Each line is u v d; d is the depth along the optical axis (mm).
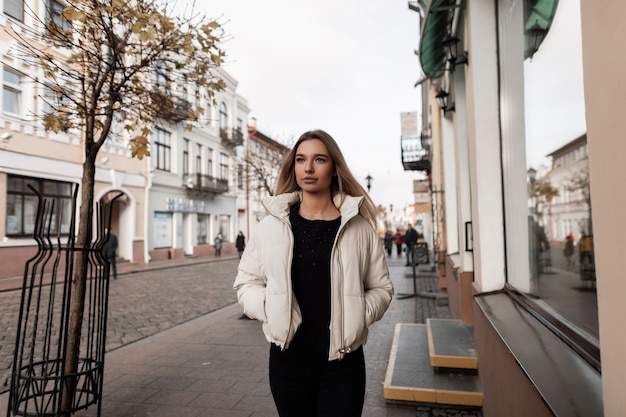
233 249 33312
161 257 23781
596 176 1129
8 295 10195
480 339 3438
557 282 2859
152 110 3480
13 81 14117
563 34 2617
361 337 1733
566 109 2691
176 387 3992
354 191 1910
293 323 1658
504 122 3609
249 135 35312
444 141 8211
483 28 3740
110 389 3945
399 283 12102
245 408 3500
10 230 14422
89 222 3059
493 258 3654
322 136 1862
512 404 2131
